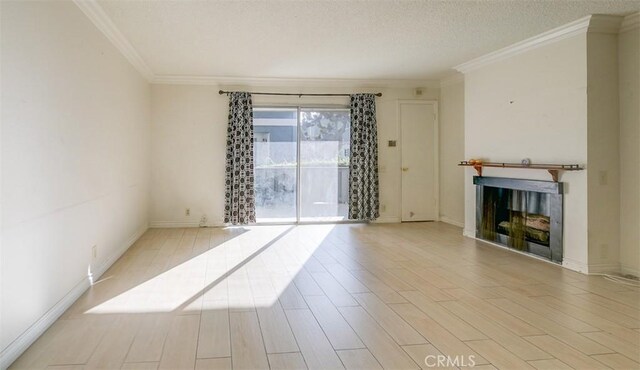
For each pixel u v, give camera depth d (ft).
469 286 12.19
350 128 23.39
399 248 17.34
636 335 8.84
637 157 13.12
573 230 13.99
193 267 14.24
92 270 12.29
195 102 22.09
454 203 23.08
